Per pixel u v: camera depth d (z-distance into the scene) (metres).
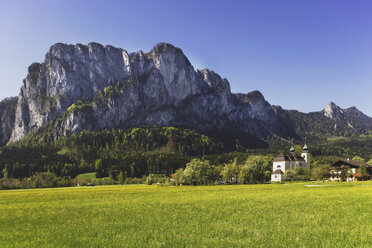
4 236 29.64
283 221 31.30
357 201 44.03
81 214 41.78
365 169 126.69
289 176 147.75
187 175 121.31
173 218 35.47
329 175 129.25
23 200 69.31
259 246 22.80
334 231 26.34
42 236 28.83
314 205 41.62
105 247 23.88
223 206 44.12
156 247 23.39
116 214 40.22
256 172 119.12
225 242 24.09
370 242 23.17
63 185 177.25
